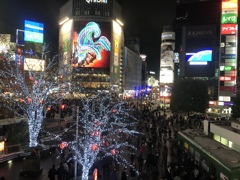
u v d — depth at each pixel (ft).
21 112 113.60
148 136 106.73
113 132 116.57
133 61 570.87
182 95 191.01
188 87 190.39
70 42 382.83
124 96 469.16
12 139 80.12
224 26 218.18
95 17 401.08
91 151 70.49
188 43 275.18
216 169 55.16
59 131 107.65
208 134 79.20
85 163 58.23
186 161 64.08
